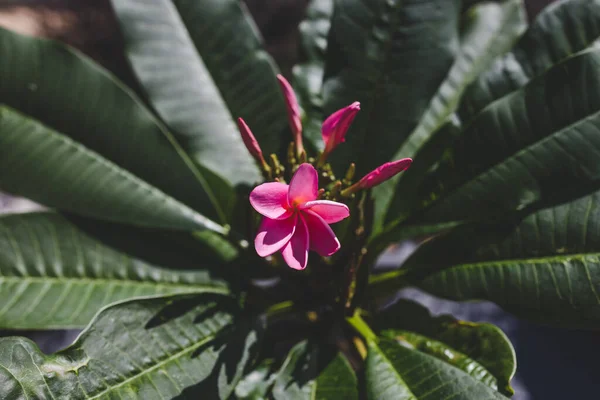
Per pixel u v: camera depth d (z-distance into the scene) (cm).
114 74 139
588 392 95
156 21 71
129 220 68
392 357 63
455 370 60
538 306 62
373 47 69
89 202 67
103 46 145
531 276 63
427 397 59
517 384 97
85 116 67
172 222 69
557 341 104
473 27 78
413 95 69
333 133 61
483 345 62
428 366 61
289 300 72
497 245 65
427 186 68
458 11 69
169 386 59
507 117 65
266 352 69
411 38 69
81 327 65
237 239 71
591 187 63
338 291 67
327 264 69
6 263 65
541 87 64
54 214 67
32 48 66
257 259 70
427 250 68
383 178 58
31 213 67
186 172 69
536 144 64
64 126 67
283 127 72
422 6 69
